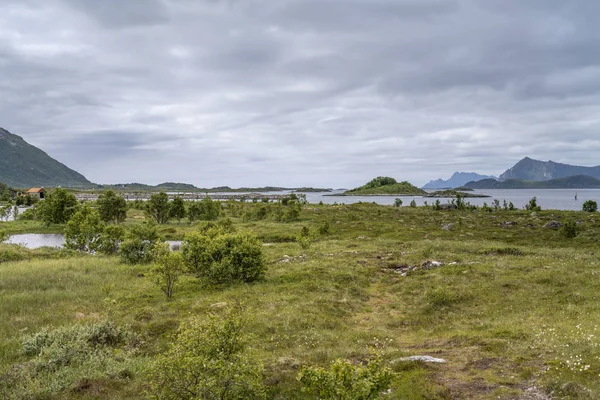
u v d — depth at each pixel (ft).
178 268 78.48
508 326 54.08
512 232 175.11
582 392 31.50
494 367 39.37
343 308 68.95
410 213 276.82
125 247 117.08
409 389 34.78
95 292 77.30
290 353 46.55
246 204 435.94
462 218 233.76
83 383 37.83
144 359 45.85
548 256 109.09
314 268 97.30
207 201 289.53
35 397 35.24
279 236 180.86
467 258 106.52
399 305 71.72
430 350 46.96
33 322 58.34
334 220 241.76
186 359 29.66
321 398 30.58
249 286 82.43
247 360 32.76
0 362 43.39
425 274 90.89
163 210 282.77
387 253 123.65
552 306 61.87
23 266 104.47
